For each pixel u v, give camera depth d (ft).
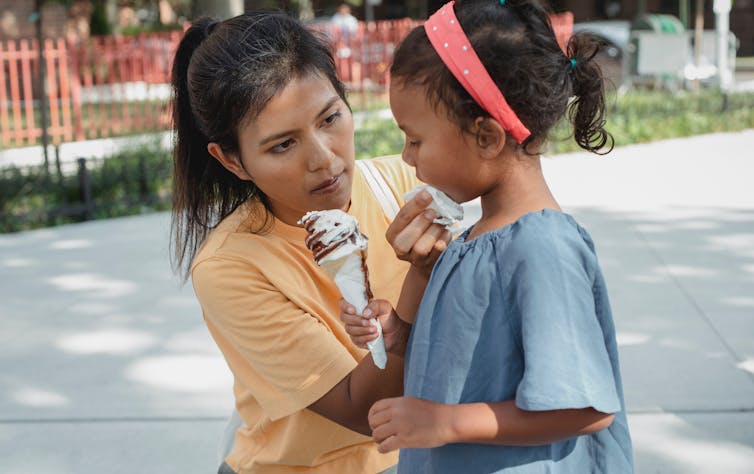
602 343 4.42
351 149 5.61
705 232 20.93
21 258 21.07
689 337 14.52
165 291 18.01
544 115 4.70
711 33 51.47
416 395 4.75
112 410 12.78
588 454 4.89
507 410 4.40
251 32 5.39
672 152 32.45
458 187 4.85
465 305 4.60
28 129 40.65
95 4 67.46
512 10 4.74
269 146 5.34
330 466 5.91
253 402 6.11
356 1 77.56
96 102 51.13
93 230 23.79
